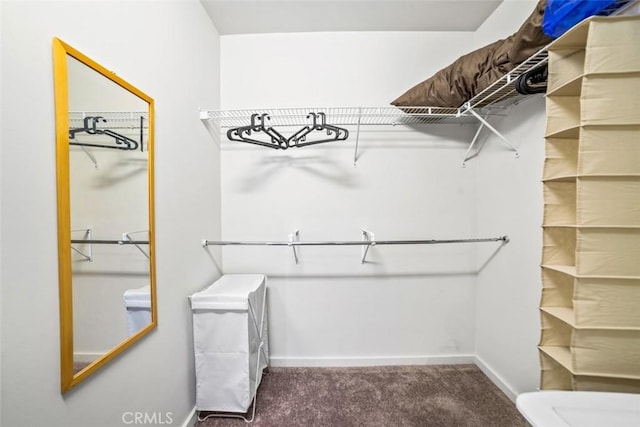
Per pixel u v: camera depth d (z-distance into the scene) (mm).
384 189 1724
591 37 724
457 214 1735
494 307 1569
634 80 722
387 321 1759
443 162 1724
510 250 1432
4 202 529
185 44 1271
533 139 1265
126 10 878
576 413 637
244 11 1500
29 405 571
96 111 739
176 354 1155
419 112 1580
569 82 801
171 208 1140
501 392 1485
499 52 1128
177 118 1193
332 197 1723
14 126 545
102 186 760
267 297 1736
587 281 764
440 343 1767
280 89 1690
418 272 1753
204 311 1245
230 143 1699
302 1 1441
